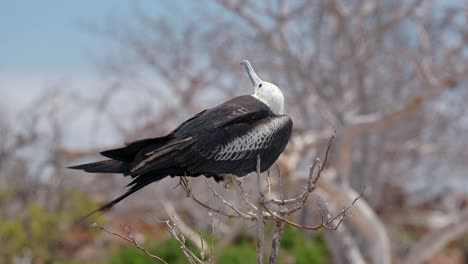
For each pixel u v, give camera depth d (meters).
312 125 17.98
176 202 18.08
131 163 5.92
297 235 19.59
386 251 15.06
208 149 6.05
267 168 6.32
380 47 17.94
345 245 15.91
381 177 20.22
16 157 19.42
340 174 14.78
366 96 18.47
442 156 21.42
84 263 18.31
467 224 15.74
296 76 18.22
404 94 19.19
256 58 18.28
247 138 6.19
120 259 17.44
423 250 16.08
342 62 18.12
